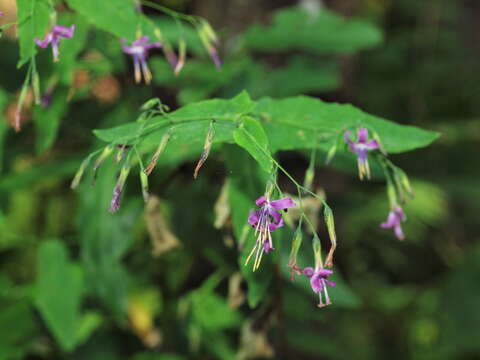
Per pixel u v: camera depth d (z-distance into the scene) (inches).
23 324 21.1
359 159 17.0
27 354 22.0
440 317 45.5
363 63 54.5
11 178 20.7
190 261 21.5
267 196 15.4
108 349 22.4
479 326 44.0
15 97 20.5
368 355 40.9
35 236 24.4
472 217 54.6
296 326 24.2
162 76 21.1
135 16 17.8
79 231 19.8
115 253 19.7
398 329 45.1
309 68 23.9
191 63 21.9
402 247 49.8
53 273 20.3
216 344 22.0
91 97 21.3
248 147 15.7
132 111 21.0
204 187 20.9
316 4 27.2
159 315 22.8
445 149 55.9
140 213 19.7
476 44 64.7
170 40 22.1
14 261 24.1
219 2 26.0
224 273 21.5
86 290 20.2
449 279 47.2
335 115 17.6
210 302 22.1
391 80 56.3
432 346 44.5
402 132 17.5
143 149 17.6
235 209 17.6
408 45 57.7
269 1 26.1
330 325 27.1
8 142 21.3
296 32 23.0
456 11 61.7
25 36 16.4
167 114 16.3
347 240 40.4
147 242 22.7
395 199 17.7
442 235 52.6
